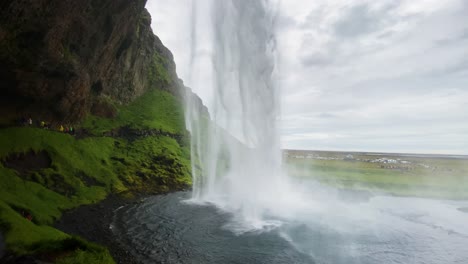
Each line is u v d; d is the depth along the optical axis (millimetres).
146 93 99125
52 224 29172
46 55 44094
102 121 67750
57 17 43406
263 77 47312
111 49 66062
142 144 67125
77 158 48125
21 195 31828
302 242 29859
